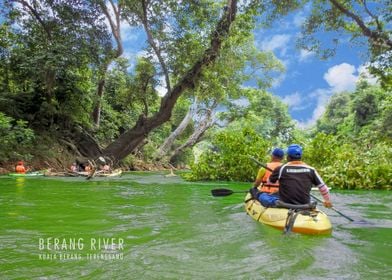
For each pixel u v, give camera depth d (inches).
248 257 149.6
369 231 201.3
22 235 187.3
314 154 508.7
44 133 792.3
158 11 736.3
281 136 1669.5
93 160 776.9
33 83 789.2
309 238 181.6
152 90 880.9
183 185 490.0
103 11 785.6
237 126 1569.9
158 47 756.6
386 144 725.3
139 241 176.9
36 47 797.2
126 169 1002.1
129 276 128.8
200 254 154.6
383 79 779.4
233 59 824.3
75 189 418.9
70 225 212.2
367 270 133.9
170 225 214.2
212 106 1259.8
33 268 137.3
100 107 935.0
